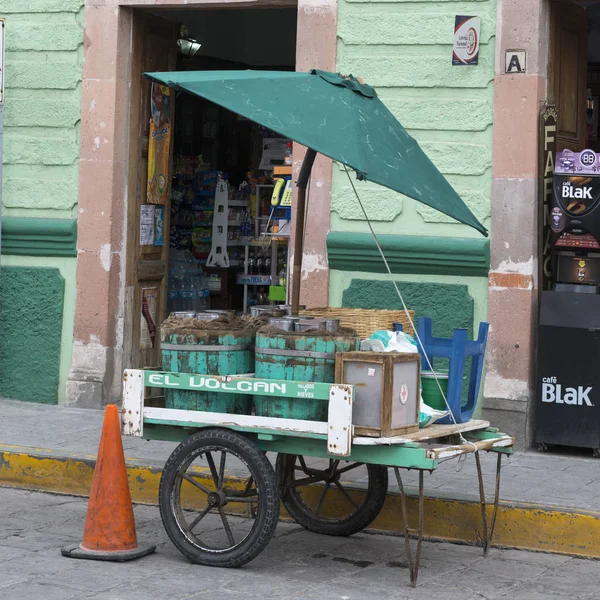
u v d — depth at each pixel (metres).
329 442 5.57
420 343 6.00
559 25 8.70
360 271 8.84
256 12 12.56
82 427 8.82
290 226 9.08
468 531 6.60
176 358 5.96
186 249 11.66
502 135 8.37
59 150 9.73
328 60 8.90
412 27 8.65
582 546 6.38
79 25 9.64
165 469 5.96
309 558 6.17
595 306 7.96
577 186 7.98
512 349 8.32
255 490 6.10
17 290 9.88
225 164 12.43
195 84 5.50
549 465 7.82
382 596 5.51
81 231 9.65
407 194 5.55
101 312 9.61
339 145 5.48
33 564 5.88
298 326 5.84
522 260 8.30
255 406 5.88
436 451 5.52
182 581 5.64
